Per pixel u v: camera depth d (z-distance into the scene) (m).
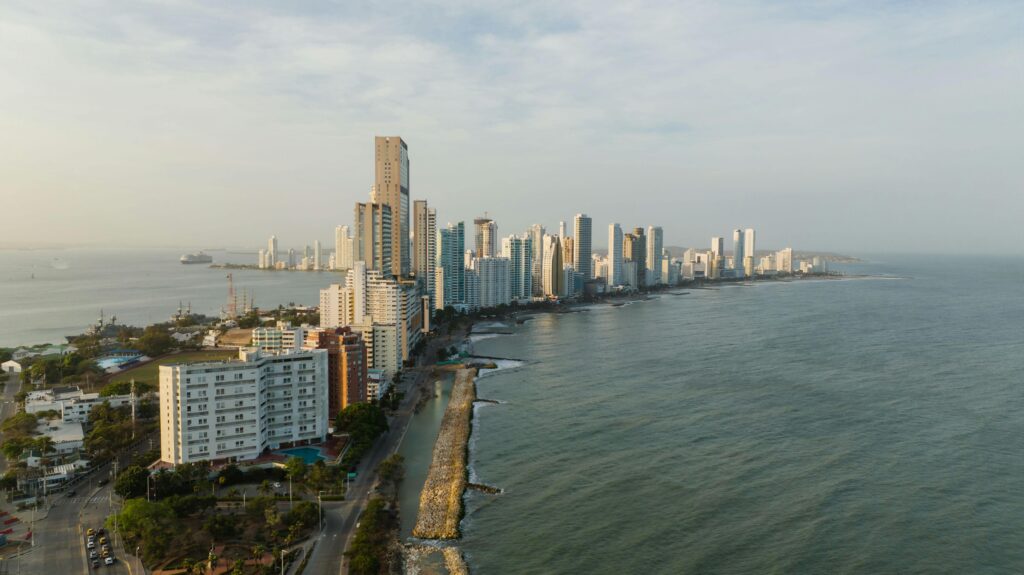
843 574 157.88
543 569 162.00
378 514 185.75
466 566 162.38
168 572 151.25
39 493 196.50
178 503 180.25
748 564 162.88
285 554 163.12
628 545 172.88
